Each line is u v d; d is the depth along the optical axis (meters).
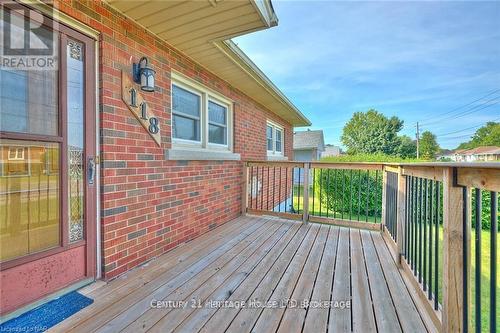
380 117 31.58
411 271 2.14
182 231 3.08
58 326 1.50
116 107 2.19
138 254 2.43
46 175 1.74
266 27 2.52
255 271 2.34
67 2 1.81
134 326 1.53
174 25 2.46
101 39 2.06
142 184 2.48
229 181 4.30
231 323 1.58
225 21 2.39
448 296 1.31
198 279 2.16
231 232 3.61
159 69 2.72
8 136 1.55
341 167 3.96
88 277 2.00
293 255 2.75
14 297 1.56
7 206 1.55
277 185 7.34
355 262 2.58
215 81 3.93
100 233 2.08
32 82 1.67
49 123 1.76
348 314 1.69
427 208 2.06
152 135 2.61
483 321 2.01
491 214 1.05
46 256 1.72
